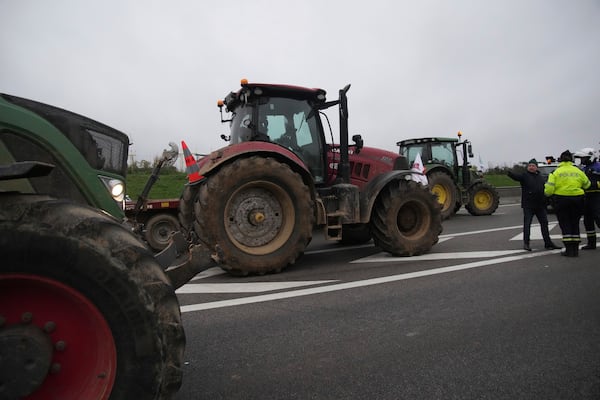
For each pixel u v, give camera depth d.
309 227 5.29
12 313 1.40
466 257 5.89
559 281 4.49
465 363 2.52
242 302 3.90
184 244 2.36
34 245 1.35
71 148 2.05
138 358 1.43
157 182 15.43
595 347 2.72
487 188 12.79
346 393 2.17
